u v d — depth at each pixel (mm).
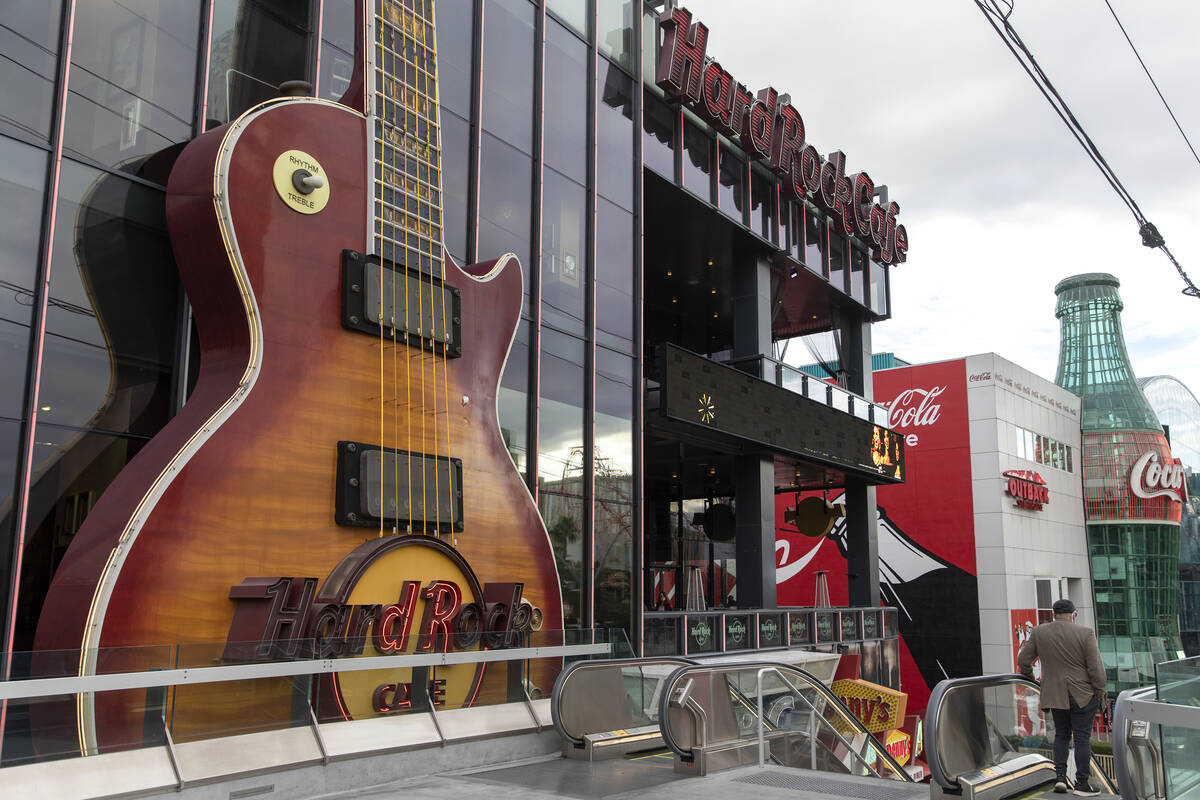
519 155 15758
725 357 30297
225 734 7219
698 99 20625
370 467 9594
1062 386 63312
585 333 16781
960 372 46312
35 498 8938
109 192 9938
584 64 17750
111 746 6492
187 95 10859
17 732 6008
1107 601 54031
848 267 27672
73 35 9820
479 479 11016
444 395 10781
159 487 7969
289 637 8312
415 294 10539
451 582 10188
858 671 25391
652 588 31484
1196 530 72250
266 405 8891
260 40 11758
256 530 8602
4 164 9078
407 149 10977
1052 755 9453
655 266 25172
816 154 25531
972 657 43688
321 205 9742
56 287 9344
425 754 8547
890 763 11289
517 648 10031
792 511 28562
